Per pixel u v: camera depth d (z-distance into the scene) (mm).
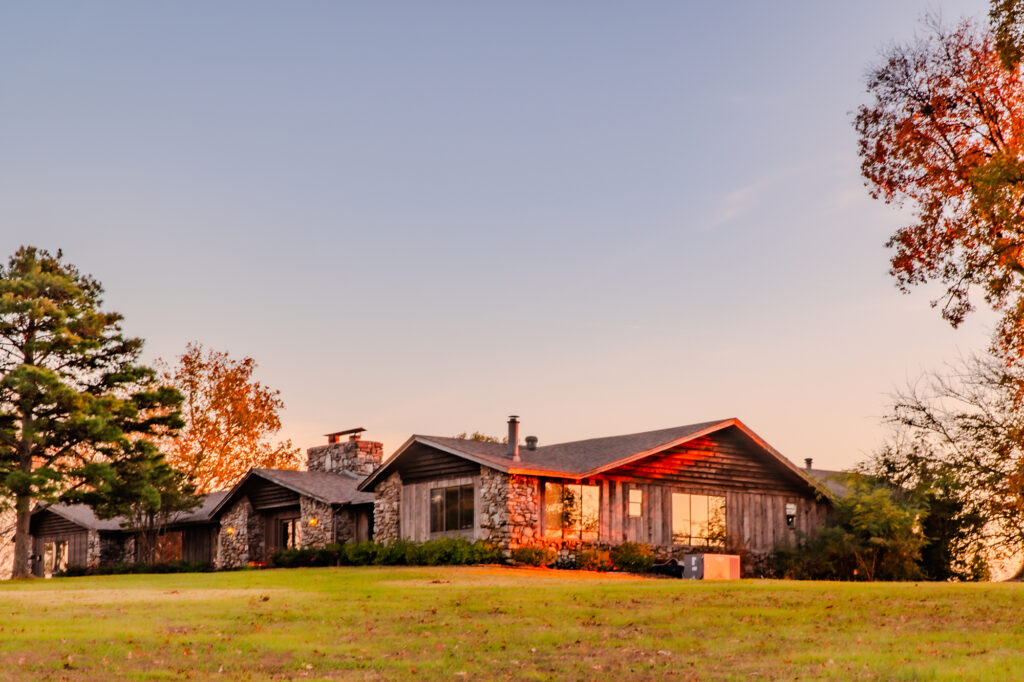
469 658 15664
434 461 38031
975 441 39062
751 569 38406
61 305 42938
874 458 40375
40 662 15133
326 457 50188
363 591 24922
